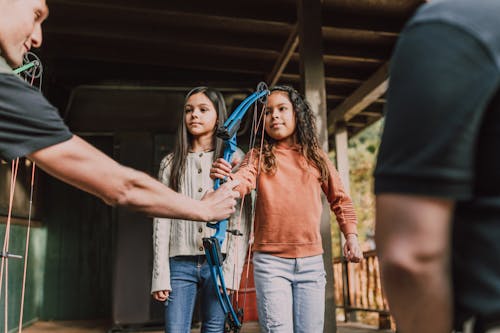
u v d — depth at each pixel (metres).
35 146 0.84
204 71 5.21
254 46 4.66
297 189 1.90
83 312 5.28
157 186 0.97
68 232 5.39
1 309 3.99
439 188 0.51
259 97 1.82
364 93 5.40
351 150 11.07
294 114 2.00
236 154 2.10
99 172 0.90
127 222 4.61
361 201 10.67
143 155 4.88
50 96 4.84
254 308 4.76
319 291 1.87
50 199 5.43
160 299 1.97
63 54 4.77
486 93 0.52
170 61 5.00
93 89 4.96
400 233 0.53
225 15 4.12
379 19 4.40
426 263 0.52
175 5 4.07
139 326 4.50
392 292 0.56
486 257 0.54
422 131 0.52
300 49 3.66
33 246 5.03
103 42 4.77
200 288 2.01
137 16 4.32
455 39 0.53
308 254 1.87
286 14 4.22
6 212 4.16
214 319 1.94
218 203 1.08
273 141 2.01
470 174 0.52
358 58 4.89
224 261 1.95
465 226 0.56
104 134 5.08
